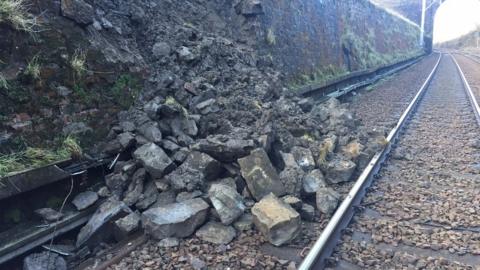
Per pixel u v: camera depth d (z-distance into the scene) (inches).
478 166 264.5
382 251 159.3
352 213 193.0
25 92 175.8
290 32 530.6
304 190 213.3
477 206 198.8
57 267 150.9
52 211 170.2
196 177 194.9
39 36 187.3
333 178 238.5
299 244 168.6
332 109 351.9
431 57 1969.7
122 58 236.1
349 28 840.3
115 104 223.0
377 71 957.8
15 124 169.6
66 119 192.5
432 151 303.9
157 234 169.5
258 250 164.7
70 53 201.6
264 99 315.9
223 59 337.4
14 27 175.8
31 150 171.8
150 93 247.1
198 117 243.9
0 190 149.8
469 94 599.5
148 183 200.1
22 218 163.9
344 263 152.5
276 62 461.7
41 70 183.6
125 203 187.0
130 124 218.8
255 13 426.9
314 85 507.2
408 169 262.4
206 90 272.1
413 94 633.6
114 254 162.1
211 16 406.3
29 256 150.2
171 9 350.9
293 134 283.6
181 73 285.1
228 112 264.8
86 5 217.9
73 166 186.4
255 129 249.9
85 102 203.9
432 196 214.5
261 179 202.1
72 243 173.6
